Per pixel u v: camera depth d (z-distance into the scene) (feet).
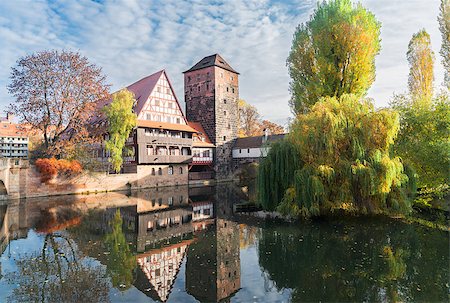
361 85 81.00
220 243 47.21
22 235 52.60
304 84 88.74
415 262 36.50
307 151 57.16
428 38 106.63
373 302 27.50
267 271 35.47
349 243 44.19
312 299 28.35
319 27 84.28
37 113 106.42
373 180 51.75
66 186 105.81
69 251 43.78
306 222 57.21
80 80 111.14
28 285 32.12
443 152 57.57
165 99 142.92
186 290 30.66
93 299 28.84
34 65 104.06
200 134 164.96
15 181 95.55
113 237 51.44
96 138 118.83
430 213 61.62
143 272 35.73
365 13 82.74
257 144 168.86
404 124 66.49
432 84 106.11
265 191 61.87
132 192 116.06
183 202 92.17
